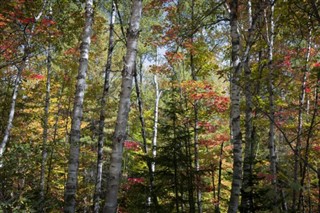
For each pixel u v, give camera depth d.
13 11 8.63
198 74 13.23
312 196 12.17
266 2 7.95
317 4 6.31
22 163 6.58
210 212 14.27
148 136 18.81
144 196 11.00
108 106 16.08
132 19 5.40
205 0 11.67
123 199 12.02
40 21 9.56
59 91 15.52
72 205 7.18
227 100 11.45
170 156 10.12
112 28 10.97
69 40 10.72
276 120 11.13
